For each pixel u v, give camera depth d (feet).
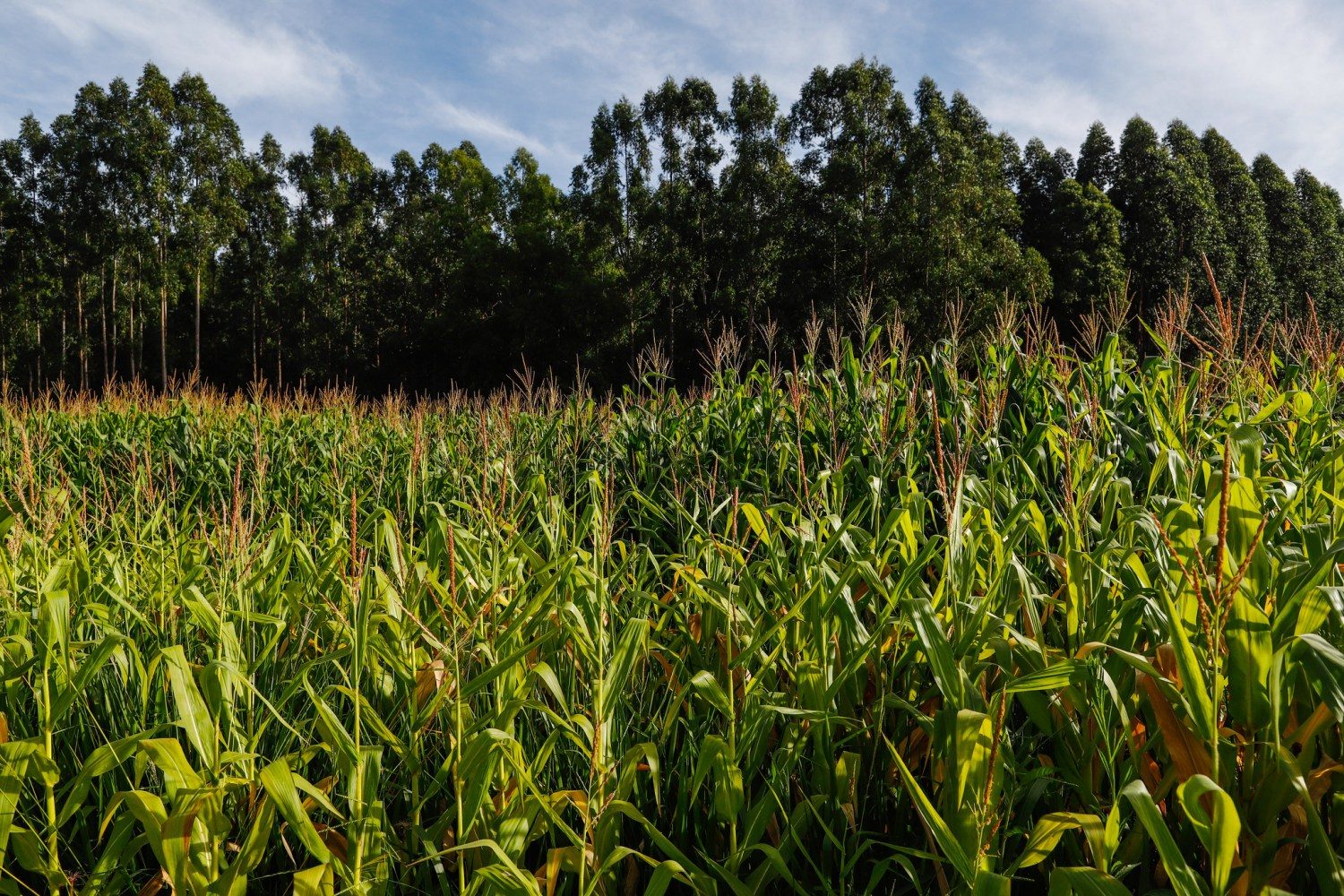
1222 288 132.87
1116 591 7.46
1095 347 19.15
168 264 141.90
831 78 111.86
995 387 14.82
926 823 5.40
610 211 123.85
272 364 152.66
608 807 6.06
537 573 8.96
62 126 139.03
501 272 131.13
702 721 8.03
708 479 18.52
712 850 7.01
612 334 120.06
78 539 10.99
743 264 112.27
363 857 5.99
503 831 6.10
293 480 25.41
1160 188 143.64
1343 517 7.97
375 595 9.15
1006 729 7.28
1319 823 4.80
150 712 8.35
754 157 113.39
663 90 120.57
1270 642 5.31
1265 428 13.73
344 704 8.54
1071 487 10.84
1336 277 170.60
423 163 168.04
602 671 6.67
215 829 5.98
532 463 20.15
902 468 16.17
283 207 160.76
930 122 105.91
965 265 102.42
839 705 7.57
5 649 7.71
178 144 139.03
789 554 10.43
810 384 20.93
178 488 26.35
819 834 6.95
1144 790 4.82
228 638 7.41
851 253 107.55
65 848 7.62
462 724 6.62
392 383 141.59
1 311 145.18
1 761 6.12
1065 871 4.93
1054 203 148.46
